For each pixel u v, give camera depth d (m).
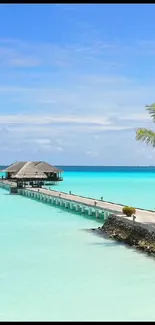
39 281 18.58
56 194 52.12
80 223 34.72
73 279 18.86
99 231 30.66
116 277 19.08
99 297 16.67
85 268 20.53
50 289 17.58
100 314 15.12
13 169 82.44
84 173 171.62
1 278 18.98
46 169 78.69
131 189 73.25
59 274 19.56
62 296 16.78
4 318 14.80
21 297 16.72
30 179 67.62
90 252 23.84
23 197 59.81
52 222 35.28
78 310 15.48
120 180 106.56
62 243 26.25
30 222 35.28
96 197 57.31
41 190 59.22
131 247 25.17
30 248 24.81
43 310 15.48
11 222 35.25
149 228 25.45
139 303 16.08
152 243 23.84
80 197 47.84
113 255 23.11
